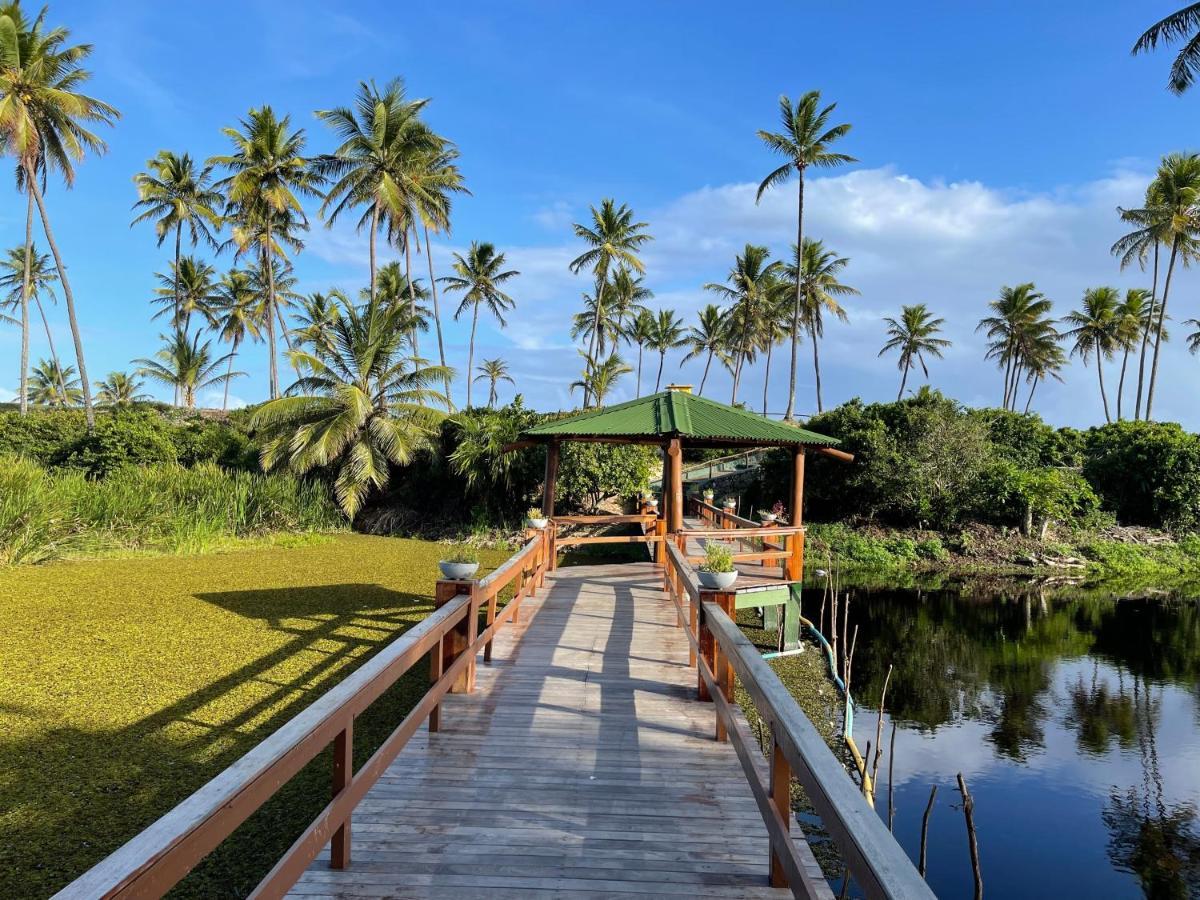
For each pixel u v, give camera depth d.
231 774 1.78
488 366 53.00
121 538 13.09
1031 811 6.19
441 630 3.98
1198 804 6.31
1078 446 26.28
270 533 16.12
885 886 1.33
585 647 6.51
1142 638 12.13
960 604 14.76
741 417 10.09
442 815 3.35
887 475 21.42
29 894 3.19
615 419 9.75
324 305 31.56
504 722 4.62
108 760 4.58
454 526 18.97
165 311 37.22
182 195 32.88
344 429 18.12
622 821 3.32
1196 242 30.42
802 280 36.97
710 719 4.71
